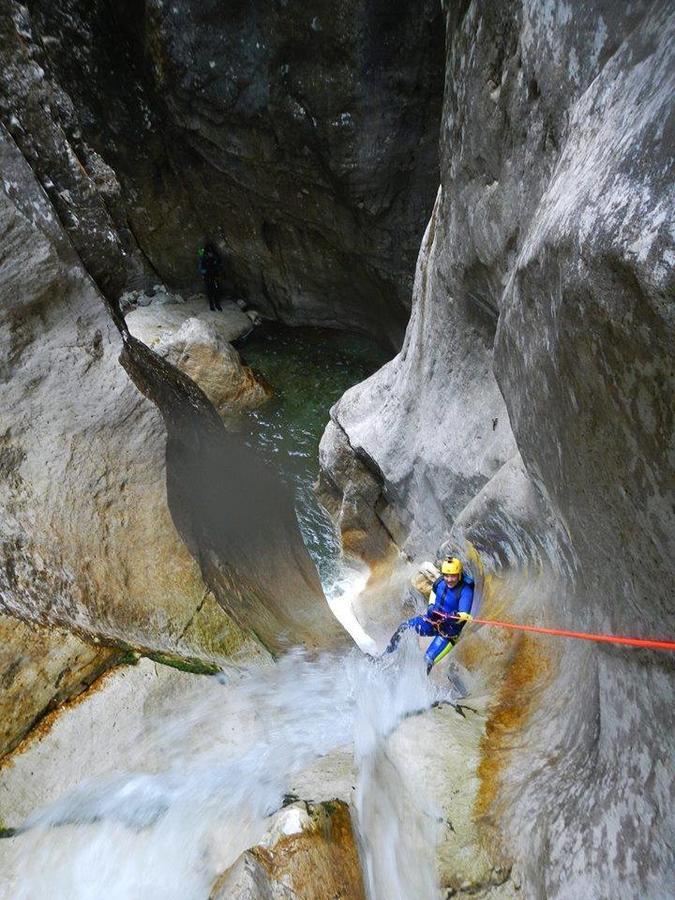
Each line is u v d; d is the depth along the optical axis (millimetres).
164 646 4418
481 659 4637
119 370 4914
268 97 9859
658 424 1978
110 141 12258
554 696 3660
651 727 2488
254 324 14016
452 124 5078
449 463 6320
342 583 8648
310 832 3084
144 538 4758
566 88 3340
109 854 3336
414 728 3686
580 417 2445
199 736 3939
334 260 12156
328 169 10188
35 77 4785
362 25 8562
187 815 3465
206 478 6238
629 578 2486
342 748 4078
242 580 5770
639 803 2475
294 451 10664
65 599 4203
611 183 2211
